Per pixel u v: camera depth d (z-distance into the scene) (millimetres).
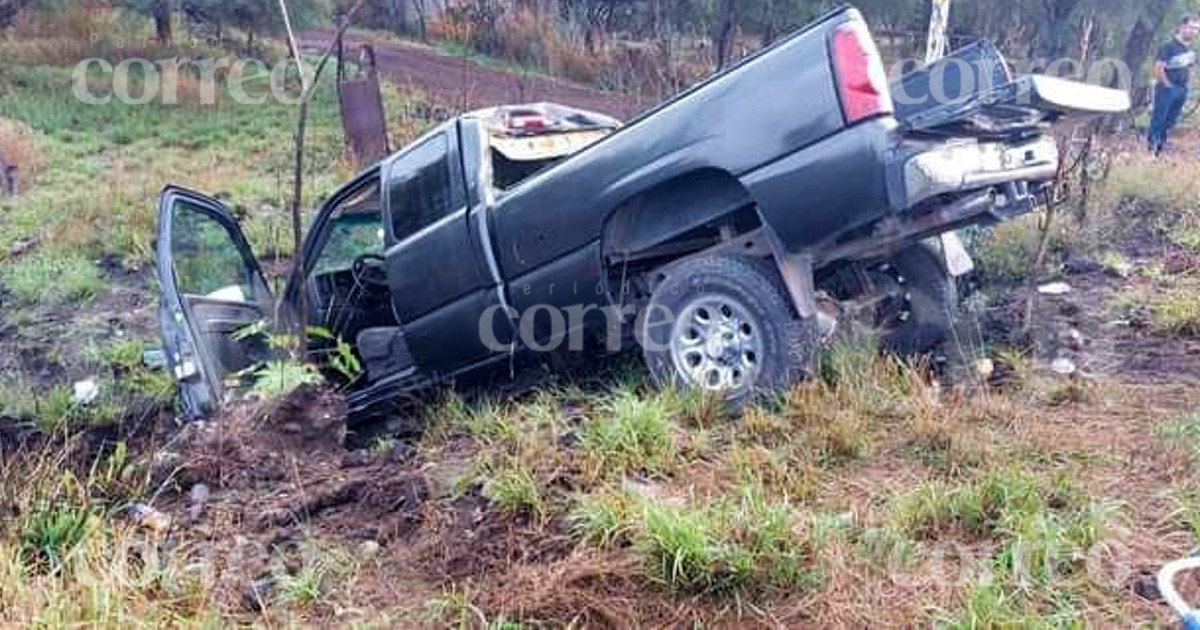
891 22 15453
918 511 3297
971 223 4402
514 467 3766
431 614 3018
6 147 12258
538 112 5840
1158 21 14859
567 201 4727
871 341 4738
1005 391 4492
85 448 4875
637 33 18297
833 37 4121
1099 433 3941
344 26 5156
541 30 19219
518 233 4895
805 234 4211
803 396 4207
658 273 4875
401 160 5453
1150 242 7043
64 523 3412
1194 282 6004
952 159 4062
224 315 5441
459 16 21672
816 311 4434
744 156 4277
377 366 5648
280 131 14562
